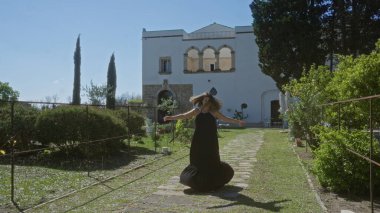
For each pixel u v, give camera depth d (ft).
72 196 23.53
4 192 24.09
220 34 136.56
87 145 37.83
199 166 24.54
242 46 134.72
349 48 80.33
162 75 140.05
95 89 113.50
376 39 78.18
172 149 49.55
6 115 38.47
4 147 38.55
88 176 29.99
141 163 37.17
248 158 40.65
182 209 20.27
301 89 43.96
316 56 81.35
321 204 20.94
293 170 32.12
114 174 31.07
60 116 37.86
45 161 36.83
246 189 24.99
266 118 132.67
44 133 37.91
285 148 50.14
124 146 48.42
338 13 80.38
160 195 23.68
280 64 83.76
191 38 138.00
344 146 23.45
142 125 57.00
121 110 55.21
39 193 24.12
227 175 25.26
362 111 27.63
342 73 32.22
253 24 87.61
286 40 82.33
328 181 23.90
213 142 24.77
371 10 77.92
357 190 23.34
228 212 19.48
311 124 40.50
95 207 20.95
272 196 22.98
